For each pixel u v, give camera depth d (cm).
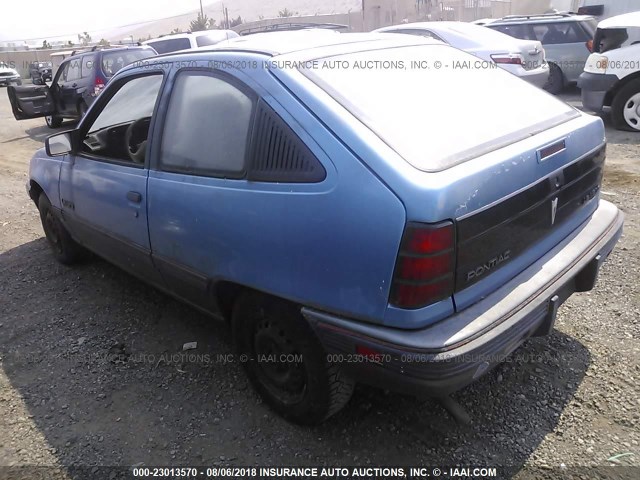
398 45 291
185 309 376
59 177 385
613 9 1206
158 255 294
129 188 302
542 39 1110
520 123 248
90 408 283
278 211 222
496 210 208
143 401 286
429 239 187
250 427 264
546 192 234
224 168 247
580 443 240
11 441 263
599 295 352
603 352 296
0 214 622
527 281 228
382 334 200
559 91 1127
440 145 213
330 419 265
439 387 198
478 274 209
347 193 202
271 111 229
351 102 224
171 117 280
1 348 343
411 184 191
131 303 389
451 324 201
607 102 811
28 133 1247
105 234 342
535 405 263
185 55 285
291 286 225
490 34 909
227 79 252
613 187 553
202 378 301
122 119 322
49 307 391
